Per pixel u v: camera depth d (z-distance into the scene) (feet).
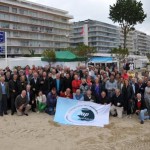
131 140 33.73
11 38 288.10
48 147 31.27
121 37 504.43
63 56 130.00
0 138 34.47
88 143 32.63
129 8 198.29
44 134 36.17
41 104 47.91
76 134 36.27
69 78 49.67
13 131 37.35
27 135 35.73
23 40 304.50
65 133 36.70
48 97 47.11
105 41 447.01
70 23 379.55
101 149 30.48
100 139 34.17
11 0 288.92
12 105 46.44
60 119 42.80
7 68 56.54
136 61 248.52
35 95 48.88
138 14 199.72
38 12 322.96
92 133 36.73
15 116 45.44
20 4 294.66
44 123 41.47
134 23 205.05
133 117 45.16
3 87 46.26
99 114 42.91
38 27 326.03
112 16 205.98
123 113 47.62
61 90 49.26
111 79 48.42
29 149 30.66
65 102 44.16
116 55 194.59
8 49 286.05
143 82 47.67
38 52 325.62
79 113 43.06
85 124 41.29
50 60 133.49
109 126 40.04
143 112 42.16
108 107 43.37
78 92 46.75
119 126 39.99
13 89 46.80
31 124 40.81
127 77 51.24
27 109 46.24
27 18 308.60
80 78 54.29
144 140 33.78
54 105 46.91
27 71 54.44
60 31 364.17
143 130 38.04
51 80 49.26
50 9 346.13
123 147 31.22
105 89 47.80
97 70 58.80
